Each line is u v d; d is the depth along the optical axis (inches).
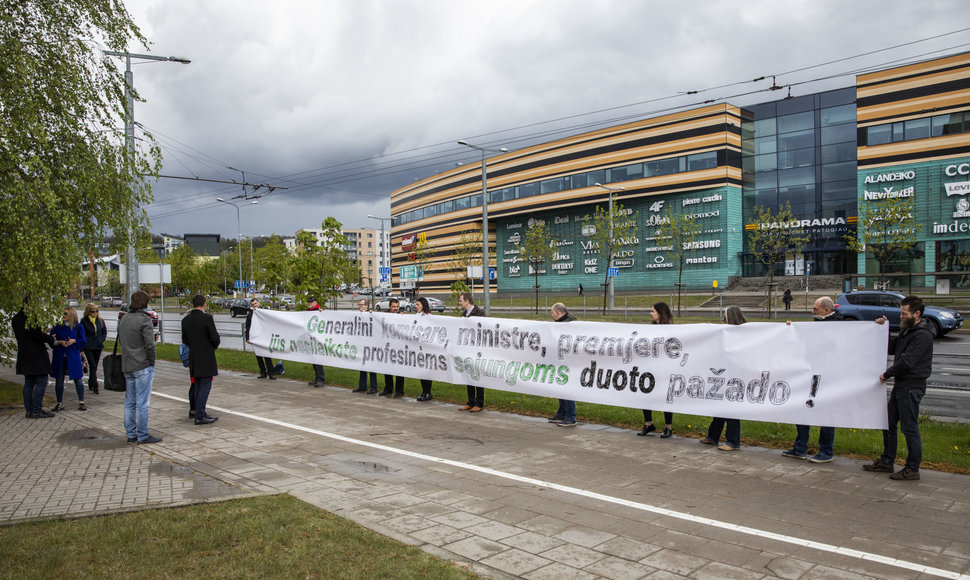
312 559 158.1
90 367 488.4
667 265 2130.9
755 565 160.7
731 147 2006.6
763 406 276.1
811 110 1942.7
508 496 221.1
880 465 249.3
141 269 826.2
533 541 177.6
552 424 352.2
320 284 593.9
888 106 1717.5
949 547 171.9
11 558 158.4
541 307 1946.4
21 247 354.0
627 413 371.9
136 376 308.0
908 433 235.8
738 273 2033.7
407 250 3499.0
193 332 354.9
